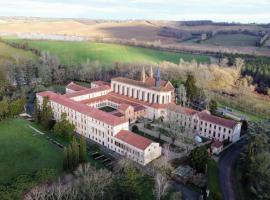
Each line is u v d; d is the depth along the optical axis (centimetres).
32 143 12838
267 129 13225
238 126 14200
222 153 12988
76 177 9981
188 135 13800
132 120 16088
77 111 14338
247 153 11300
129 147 11994
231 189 10231
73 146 10600
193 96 18738
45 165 10981
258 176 9675
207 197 9562
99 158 11919
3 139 13075
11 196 7988
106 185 8881
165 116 16475
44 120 14550
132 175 9100
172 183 10375
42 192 8125
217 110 18038
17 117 15862
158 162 11056
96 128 13475
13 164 10975
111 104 18225
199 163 10875
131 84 18088
